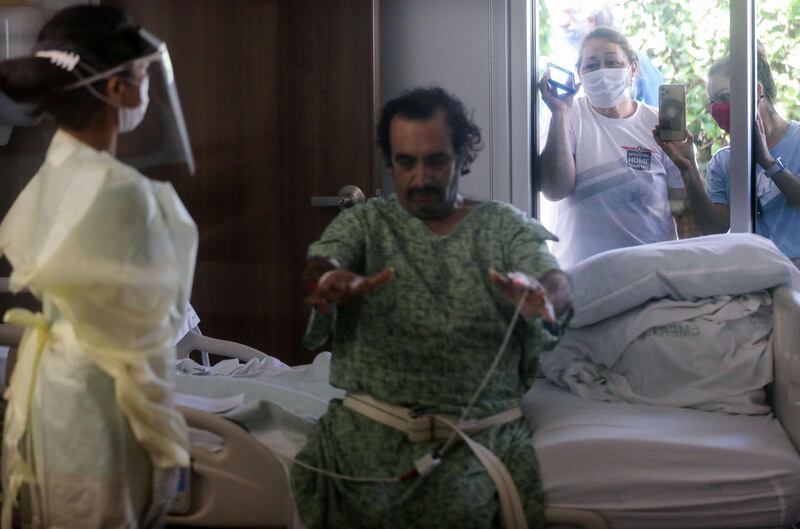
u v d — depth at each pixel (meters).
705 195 3.12
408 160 1.66
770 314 1.97
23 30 2.08
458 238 1.69
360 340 1.65
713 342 1.93
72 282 1.37
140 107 1.52
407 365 1.63
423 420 1.61
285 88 3.11
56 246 1.38
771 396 1.95
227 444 1.79
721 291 1.98
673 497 1.67
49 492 1.45
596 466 1.66
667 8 3.08
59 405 1.42
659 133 3.13
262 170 3.13
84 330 1.39
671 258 2.00
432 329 1.62
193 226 1.47
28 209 1.50
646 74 3.13
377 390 1.63
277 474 1.79
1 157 2.40
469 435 1.64
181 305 1.48
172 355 1.45
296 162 3.12
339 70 3.07
